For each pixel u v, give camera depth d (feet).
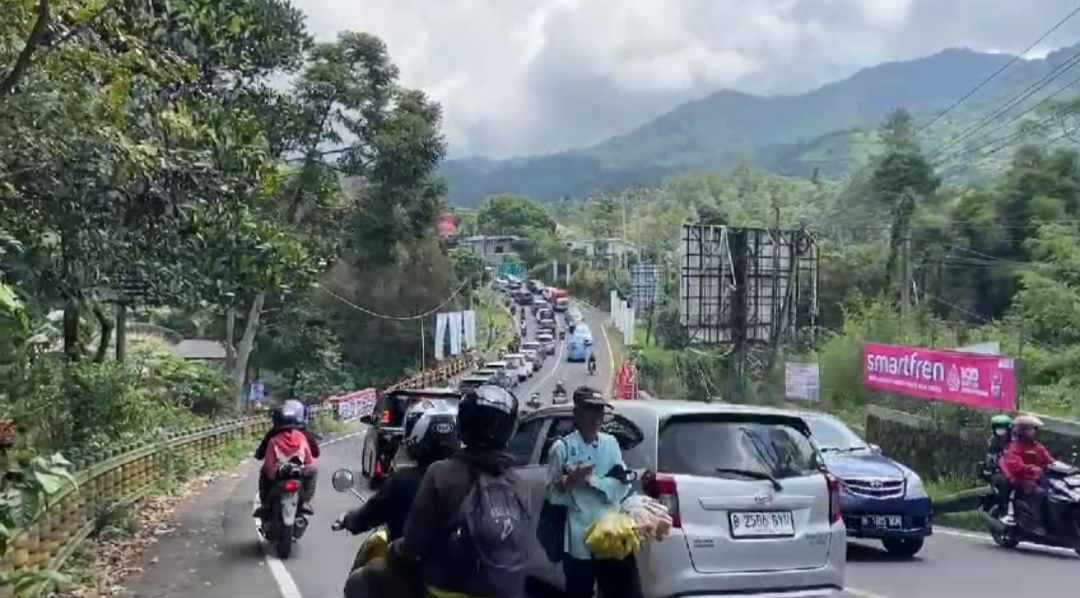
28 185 32.83
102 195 34.94
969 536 48.62
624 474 22.06
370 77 126.41
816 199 233.76
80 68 31.58
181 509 54.03
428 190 132.77
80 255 35.78
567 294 428.56
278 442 39.91
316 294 174.19
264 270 42.39
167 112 34.24
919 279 148.56
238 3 48.03
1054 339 106.32
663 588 22.97
